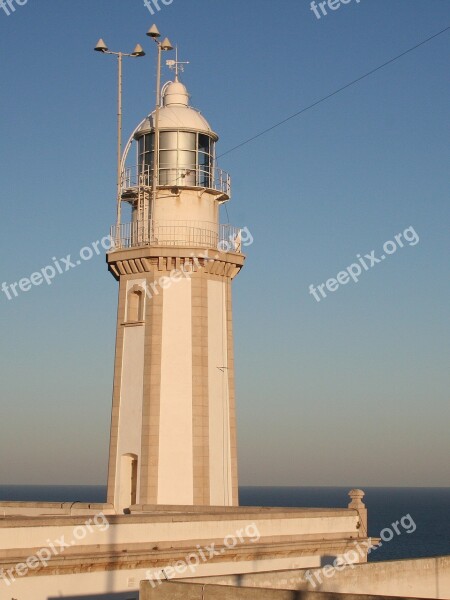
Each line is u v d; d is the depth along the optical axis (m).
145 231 40.06
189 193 40.25
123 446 38.56
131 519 26.91
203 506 33.91
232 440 39.62
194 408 38.41
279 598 20.14
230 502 38.97
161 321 38.94
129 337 39.47
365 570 25.41
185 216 40.09
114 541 26.42
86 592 25.53
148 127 40.72
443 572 27.48
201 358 38.91
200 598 20.88
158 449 37.88
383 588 25.81
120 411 39.00
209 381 39.09
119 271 40.12
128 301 39.78
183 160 40.44
